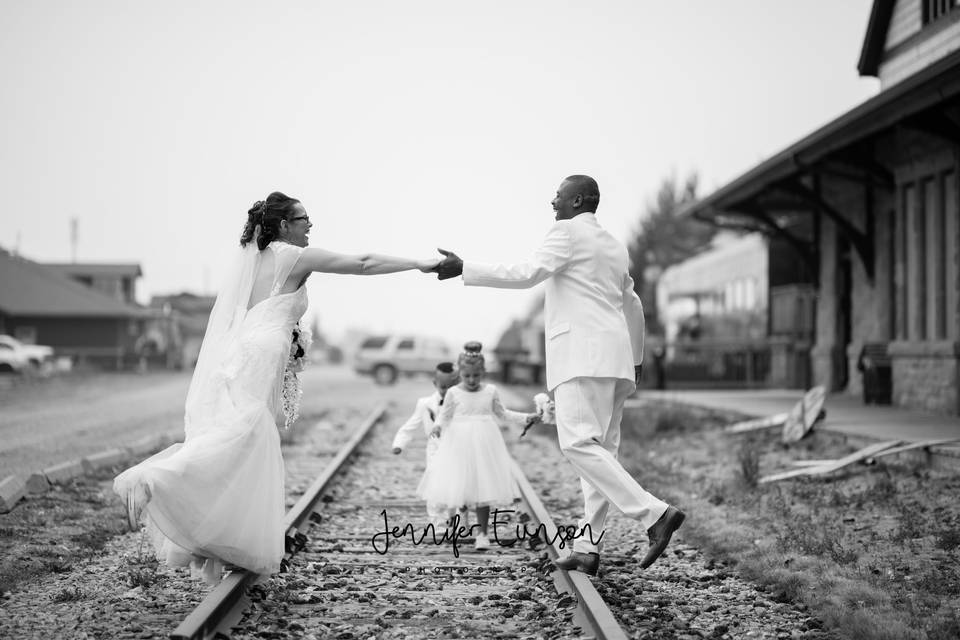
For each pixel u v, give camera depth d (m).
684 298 37.91
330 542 7.30
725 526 7.96
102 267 65.88
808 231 25.62
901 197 16.22
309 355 6.22
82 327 55.75
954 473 9.81
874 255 18.23
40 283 56.47
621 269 5.95
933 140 14.80
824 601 5.50
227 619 4.96
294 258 5.86
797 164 16.06
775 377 25.95
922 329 15.68
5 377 38.19
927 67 10.99
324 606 5.39
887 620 5.12
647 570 6.43
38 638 4.75
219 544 5.32
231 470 5.41
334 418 21.25
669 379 27.58
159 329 65.50
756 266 28.02
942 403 14.95
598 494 5.90
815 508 8.62
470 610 5.38
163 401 25.06
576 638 4.77
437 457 7.18
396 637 4.86
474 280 5.73
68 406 23.02
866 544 7.21
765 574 6.11
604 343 5.70
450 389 7.21
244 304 5.84
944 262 14.88
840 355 20.67
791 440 13.10
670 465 11.92
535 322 40.03
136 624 4.97
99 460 10.94
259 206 5.91
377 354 39.50
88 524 7.83
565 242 5.77
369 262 5.88
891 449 10.51
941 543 7.06
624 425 16.59
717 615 5.37
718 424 16.56
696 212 22.78
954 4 14.79
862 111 12.83
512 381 39.00
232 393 5.65
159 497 5.16
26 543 7.05
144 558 6.54
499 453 7.15
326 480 9.59
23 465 11.47
